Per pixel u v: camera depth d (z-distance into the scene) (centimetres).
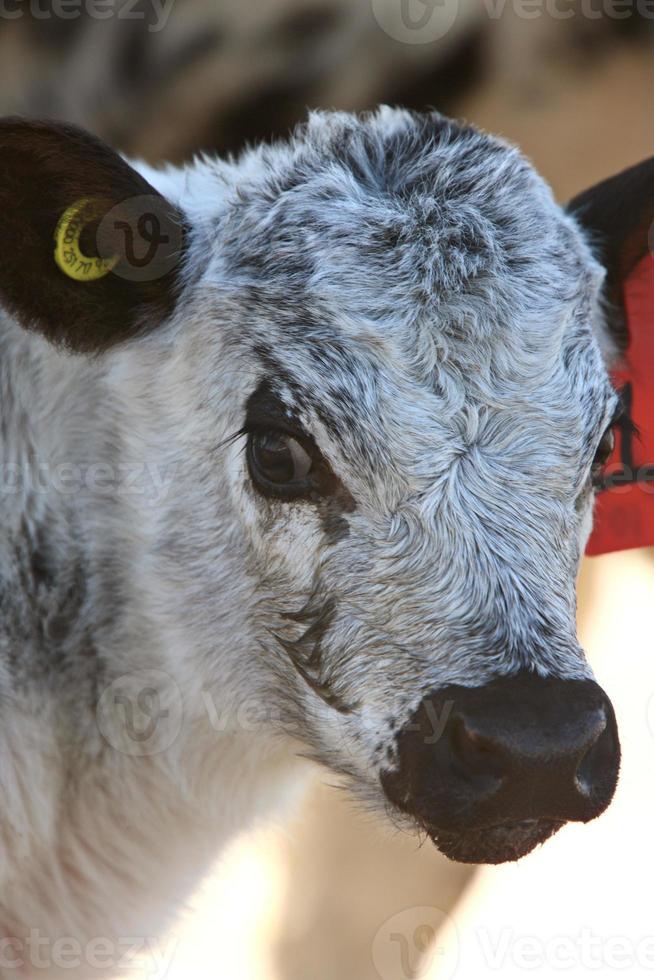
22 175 670
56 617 750
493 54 1420
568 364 687
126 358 745
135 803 782
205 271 736
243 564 719
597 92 1448
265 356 694
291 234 716
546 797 594
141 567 752
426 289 682
